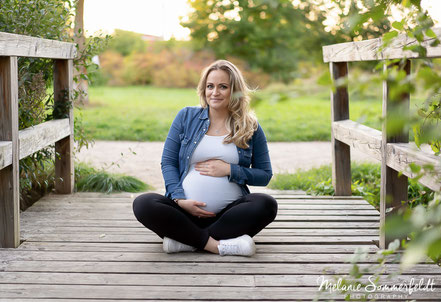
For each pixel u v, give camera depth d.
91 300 2.46
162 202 3.06
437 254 0.74
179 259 3.02
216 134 3.22
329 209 4.24
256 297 2.51
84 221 3.85
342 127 4.29
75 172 5.20
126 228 3.68
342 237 3.49
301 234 3.55
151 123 10.20
